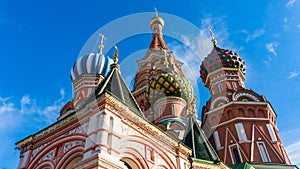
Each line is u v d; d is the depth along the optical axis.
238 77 40.31
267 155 29.61
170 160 14.48
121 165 11.02
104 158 10.45
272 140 30.97
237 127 31.84
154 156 13.42
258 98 34.97
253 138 30.75
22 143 15.01
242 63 42.34
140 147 12.89
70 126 13.46
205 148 22.12
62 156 12.68
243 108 33.59
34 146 14.59
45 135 14.33
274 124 34.31
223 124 32.97
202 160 18.44
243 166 24.52
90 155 10.84
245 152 29.75
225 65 40.44
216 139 32.62
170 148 14.99
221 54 41.41
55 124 14.17
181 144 15.89
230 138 31.53
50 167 12.99
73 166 10.88
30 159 14.14
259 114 33.47
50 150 13.66
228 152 30.61
